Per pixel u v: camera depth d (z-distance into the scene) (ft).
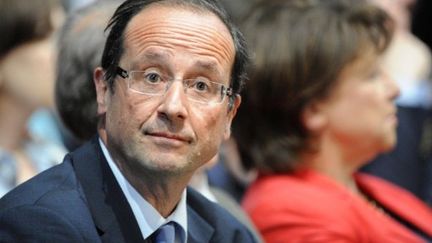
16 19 28.25
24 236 15.62
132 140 15.97
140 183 16.61
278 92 27.30
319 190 26.91
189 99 16.10
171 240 17.16
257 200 27.12
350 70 27.25
